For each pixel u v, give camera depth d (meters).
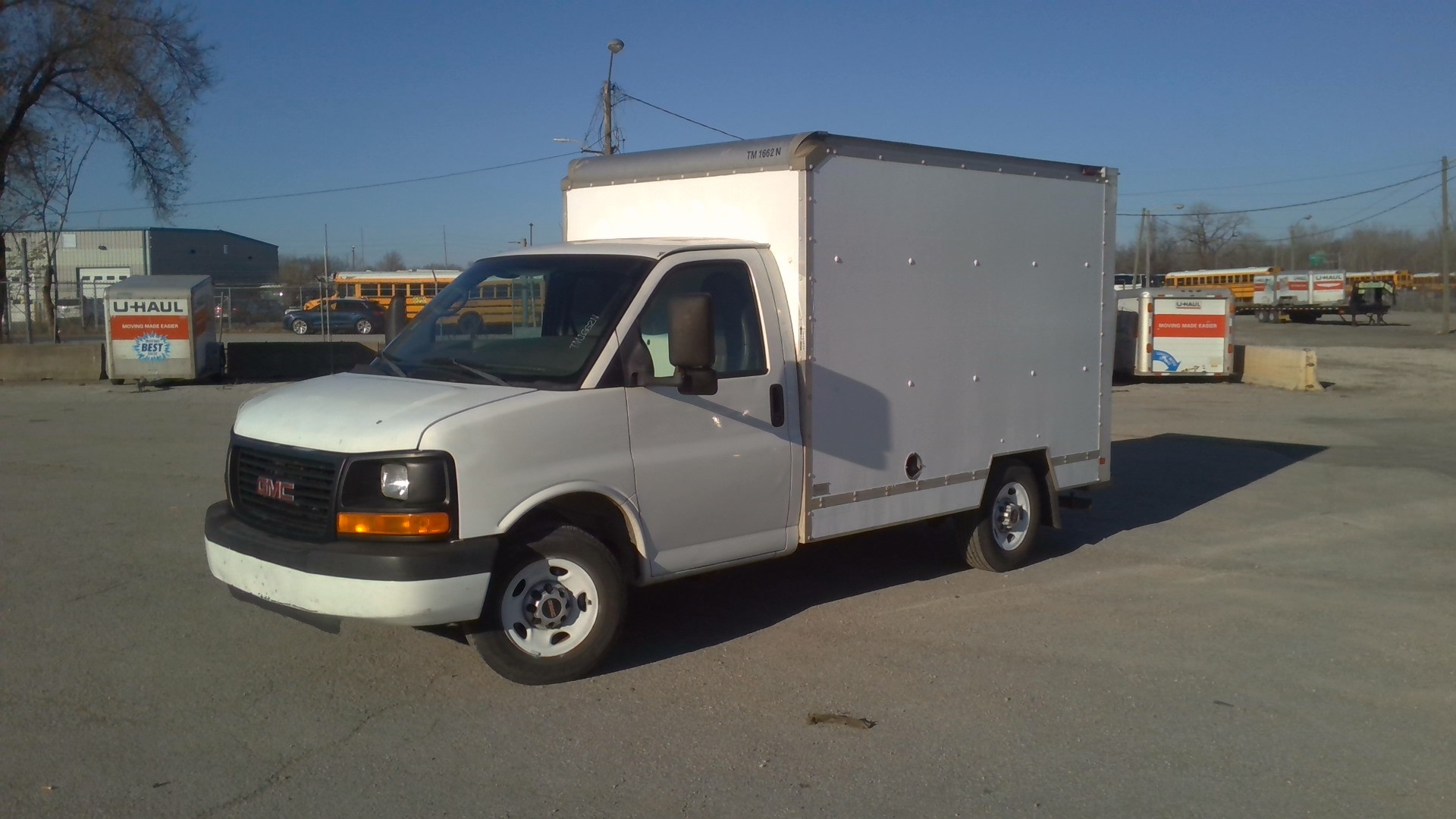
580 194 7.43
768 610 6.87
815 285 6.29
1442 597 7.33
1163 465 12.95
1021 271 7.62
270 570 5.18
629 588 7.12
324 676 5.59
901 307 6.80
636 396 5.61
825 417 6.40
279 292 48.16
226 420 15.89
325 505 5.11
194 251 62.16
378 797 4.29
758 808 4.24
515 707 5.22
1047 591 7.40
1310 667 5.94
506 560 5.29
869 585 7.50
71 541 8.33
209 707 5.18
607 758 4.67
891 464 6.81
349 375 6.07
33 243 43.84
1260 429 16.34
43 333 34.28
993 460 7.62
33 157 31.97
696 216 6.72
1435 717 5.27
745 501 6.05
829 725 5.06
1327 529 9.42
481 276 6.28
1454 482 11.73
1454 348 36.25
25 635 6.15
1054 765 4.66
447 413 5.12
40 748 4.70
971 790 4.41
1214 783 4.52
